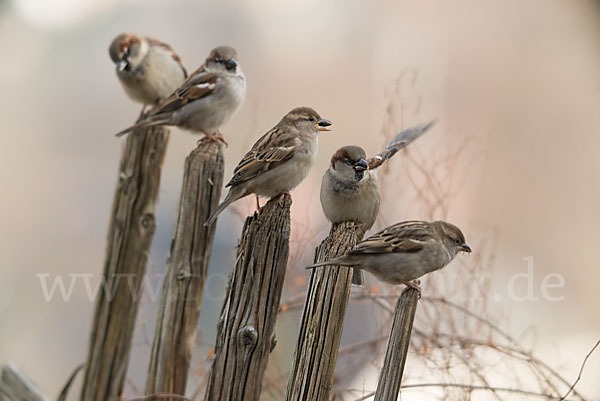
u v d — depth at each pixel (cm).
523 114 2250
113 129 2412
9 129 2302
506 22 2430
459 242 644
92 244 1892
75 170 2230
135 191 759
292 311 911
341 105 2422
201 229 706
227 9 2602
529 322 1270
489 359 824
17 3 2439
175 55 1036
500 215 1873
